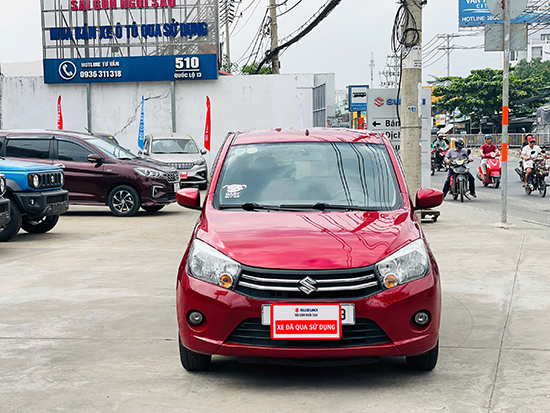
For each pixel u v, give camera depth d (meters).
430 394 4.35
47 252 10.16
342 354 4.25
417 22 12.50
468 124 79.44
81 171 15.51
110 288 7.57
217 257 4.43
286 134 6.12
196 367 4.80
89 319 6.27
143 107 27.25
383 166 5.66
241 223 4.87
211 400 4.29
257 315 4.25
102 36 27.75
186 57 27.75
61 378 4.71
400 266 4.35
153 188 15.56
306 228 4.73
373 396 4.32
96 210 17.20
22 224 12.53
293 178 5.51
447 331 5.80
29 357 5.18
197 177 21.91
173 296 7.19
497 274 8.08
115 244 11.01
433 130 49.12
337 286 4.23
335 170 5.59
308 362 4.32
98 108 28.19
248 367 4.96
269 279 4.25
